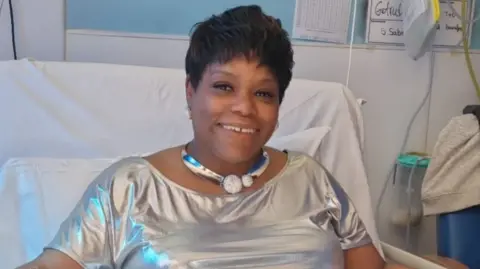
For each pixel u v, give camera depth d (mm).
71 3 1727
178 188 1147
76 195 1360
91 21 1754
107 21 1770
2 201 1326
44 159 1390
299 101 1744
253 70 1093
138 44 1802
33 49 1704
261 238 1152
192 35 1143
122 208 1129
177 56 1841
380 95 2078
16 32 1674
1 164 1495
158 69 1646
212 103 1099
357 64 2029
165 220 1115
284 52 1130
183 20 1835
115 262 1122
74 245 1098
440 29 2092
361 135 1812
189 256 1084
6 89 1506
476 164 1883
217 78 1095
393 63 2066
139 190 1140
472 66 2154
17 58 1688
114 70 1602
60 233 1124
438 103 2148
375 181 2145
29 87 1525
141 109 1608
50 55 1725
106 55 1780
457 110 2170
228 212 1151
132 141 1595
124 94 1600
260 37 1092
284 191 1221
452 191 1888
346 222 1308
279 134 1712
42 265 1068
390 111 2102
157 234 1096
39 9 1686
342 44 2000
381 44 2039
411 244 2152
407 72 2088
